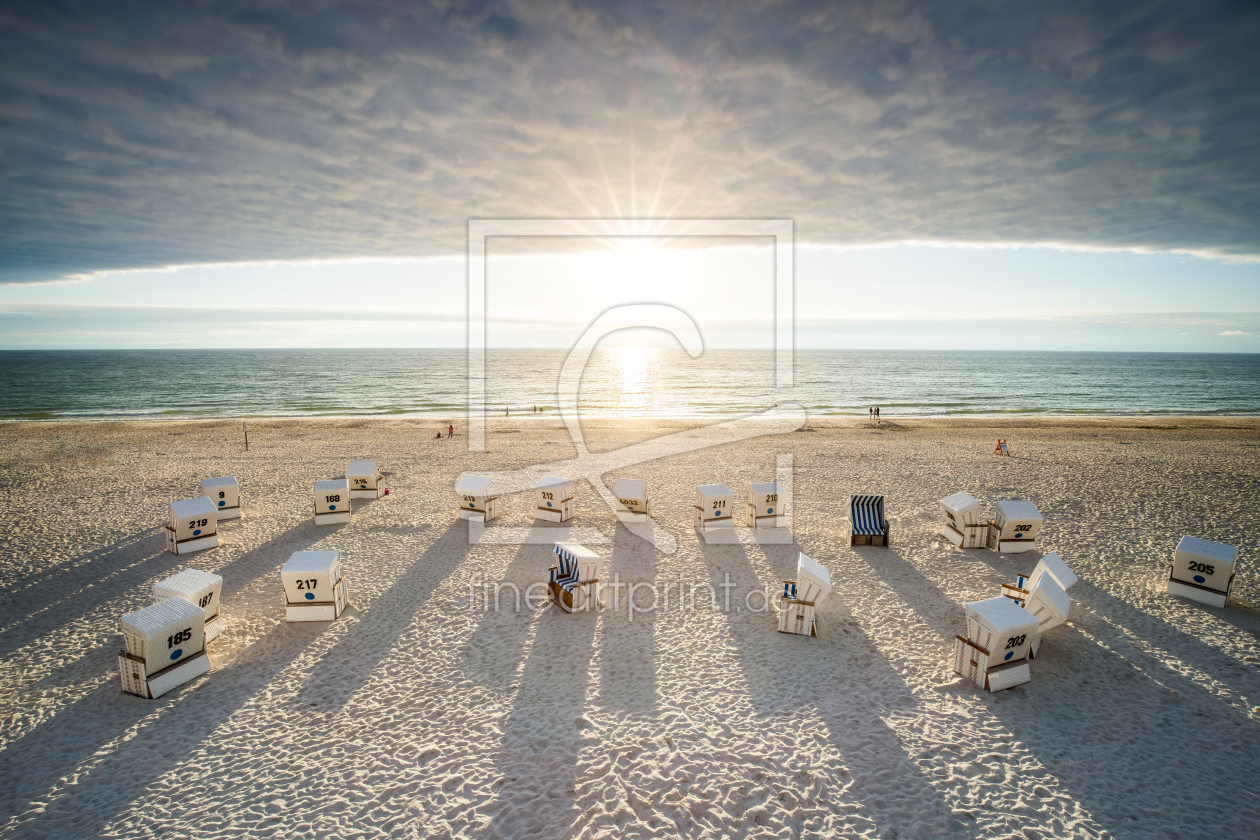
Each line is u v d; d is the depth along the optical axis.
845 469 21.98
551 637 9.51
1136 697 7.73
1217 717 7.31
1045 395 62.44
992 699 7.72
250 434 31.02
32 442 28.00
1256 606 10.34
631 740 6.96
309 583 9.91
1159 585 11.24
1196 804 5.92
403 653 9.01
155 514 16.02
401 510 16.69
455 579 11.87
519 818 5.80
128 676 7.91
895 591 11.19
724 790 6.16
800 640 9.37
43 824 5.76
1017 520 12.96
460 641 9.38
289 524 15.36
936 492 18.42
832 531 14.83
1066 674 8.27
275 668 8.59
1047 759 6.57
